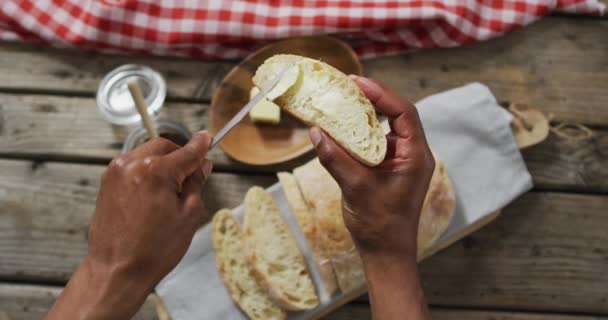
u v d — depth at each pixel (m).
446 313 0.93
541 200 0.97
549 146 1.00
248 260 0.86
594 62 1.05
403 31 1.05
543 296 0.94
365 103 0.66
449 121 0.96
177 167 0.59
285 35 1.03
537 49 1.06
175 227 0.60
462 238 0.96
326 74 0.68
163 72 1.06
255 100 0.64
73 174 1.01
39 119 1.04
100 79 1.06
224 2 1.04
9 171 1.01
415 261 0.67
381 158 0.63
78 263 0.96
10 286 0.95
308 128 0.99
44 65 1.07
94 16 1.03
